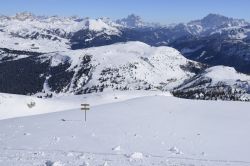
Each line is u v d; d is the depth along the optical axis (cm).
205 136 4003
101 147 3334
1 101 7550
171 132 4150
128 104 6231
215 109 5822
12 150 3038
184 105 6131
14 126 4453
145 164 2519
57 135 3834
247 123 4778
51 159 2562
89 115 5244
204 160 2936
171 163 2634
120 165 2438
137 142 3603
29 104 7869
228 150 3422
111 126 4403
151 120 4841
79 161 2516
